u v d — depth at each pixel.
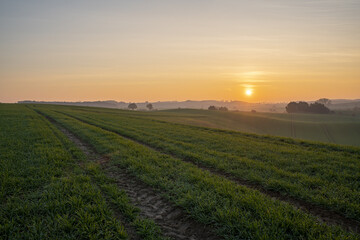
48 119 29.88
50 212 5.21
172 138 16.72
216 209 5.32
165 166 9.02
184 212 5.55
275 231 4.47
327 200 5.76
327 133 80.94
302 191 6.41
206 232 4.76
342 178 7.40
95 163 9.66
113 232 4.57
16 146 11.49
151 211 5.65
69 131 19.48
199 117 95.44
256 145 13.83
